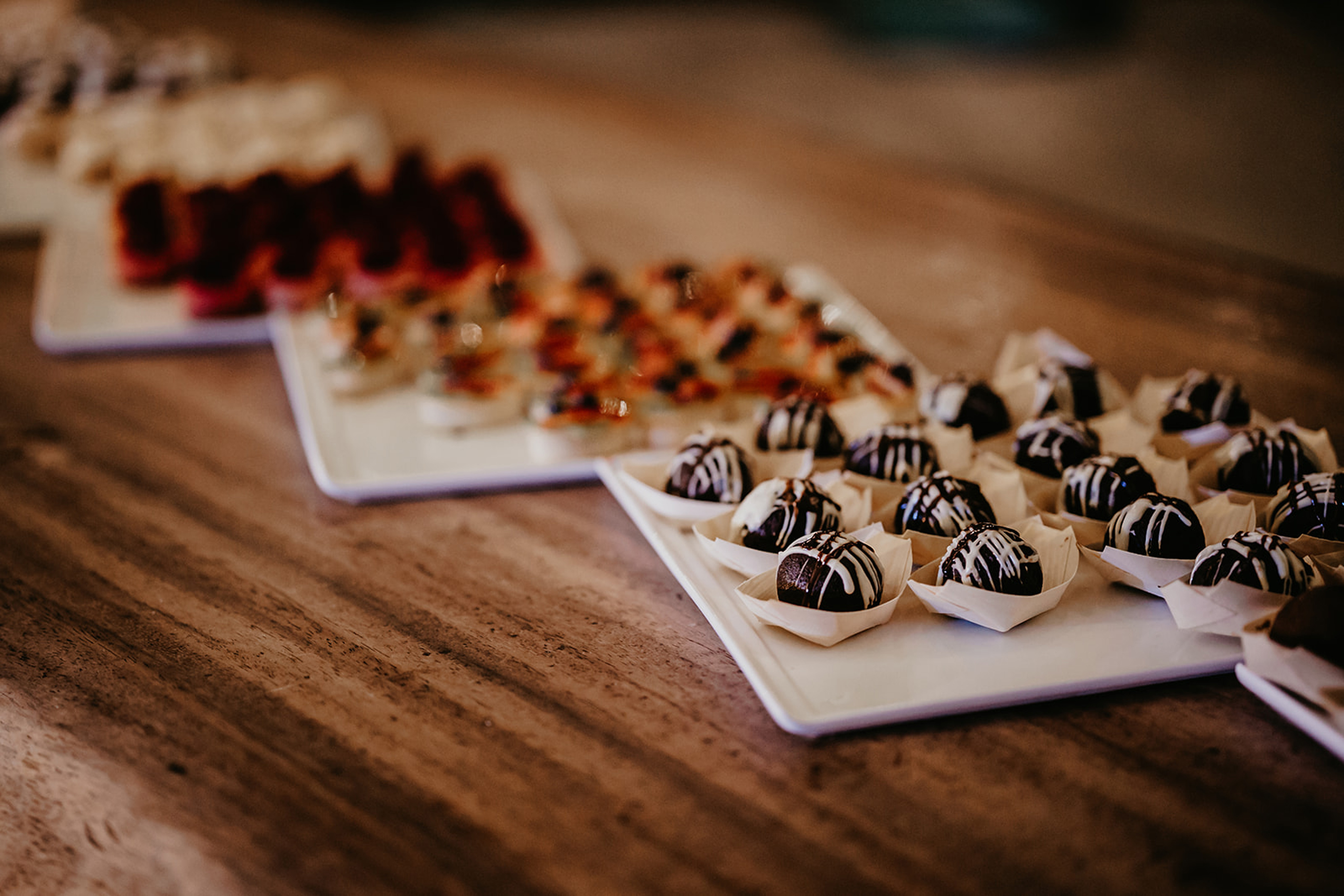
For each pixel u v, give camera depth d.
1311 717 0.52
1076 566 0.56
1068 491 0.59
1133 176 1.70
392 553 0.62
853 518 0.59
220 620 0.58
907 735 0.52
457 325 0.77
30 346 0.80
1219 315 0.83
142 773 0.51
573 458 0.68
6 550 0.62
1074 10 2.66
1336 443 0.69
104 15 1.64
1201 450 0.63
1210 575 0.54
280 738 0.52
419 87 1.39
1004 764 0.51
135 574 0.60
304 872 0.47
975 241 0.96
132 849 0.48
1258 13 2.93
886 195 1.08
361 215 0.88
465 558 0.61
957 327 0.82
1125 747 0.51
